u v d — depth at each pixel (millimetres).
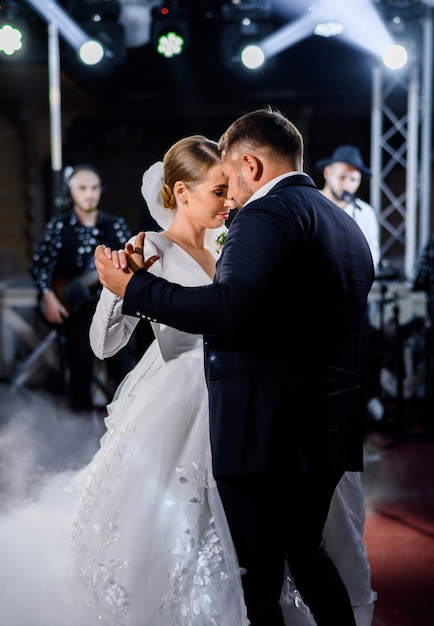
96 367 5574
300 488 1988
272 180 2004
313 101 9883
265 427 1915
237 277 1802
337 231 1960
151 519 2055
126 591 2012
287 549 2057
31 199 10445
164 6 6082
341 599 2123
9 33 6074
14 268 9227
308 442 1937
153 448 2109
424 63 6246
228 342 1948
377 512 3760
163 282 1907
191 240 2379
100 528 2074
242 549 2008
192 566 2021
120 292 1962
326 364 1954
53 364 5961
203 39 9070
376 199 6746
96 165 10859
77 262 4684
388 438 4988
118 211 10953
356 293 1993
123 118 10688
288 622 2184
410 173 6465
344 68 9055
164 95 9664
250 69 6203
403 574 3070
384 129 10789
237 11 6062
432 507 3826
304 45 9031
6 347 5879
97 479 2174
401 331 5020
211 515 2072
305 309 1900
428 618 2723
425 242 6578
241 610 1986
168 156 2342
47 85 8938
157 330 2229
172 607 2010
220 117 10586
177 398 2158
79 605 2090
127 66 9453
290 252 1841
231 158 2039
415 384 5895
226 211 2334
